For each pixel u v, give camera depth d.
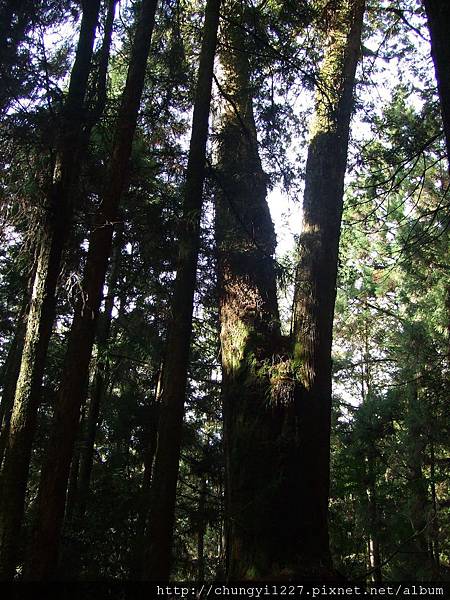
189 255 5.07
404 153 8.99
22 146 6.10
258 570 5.30
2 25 6.25
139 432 10.36
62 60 7.46
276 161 7.47
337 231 7.02
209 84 5.71
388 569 12.70
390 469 12.93
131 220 6.73
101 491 9.23
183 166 6.96
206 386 12.36
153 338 8.83
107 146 6.72
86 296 4.91
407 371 12.78
